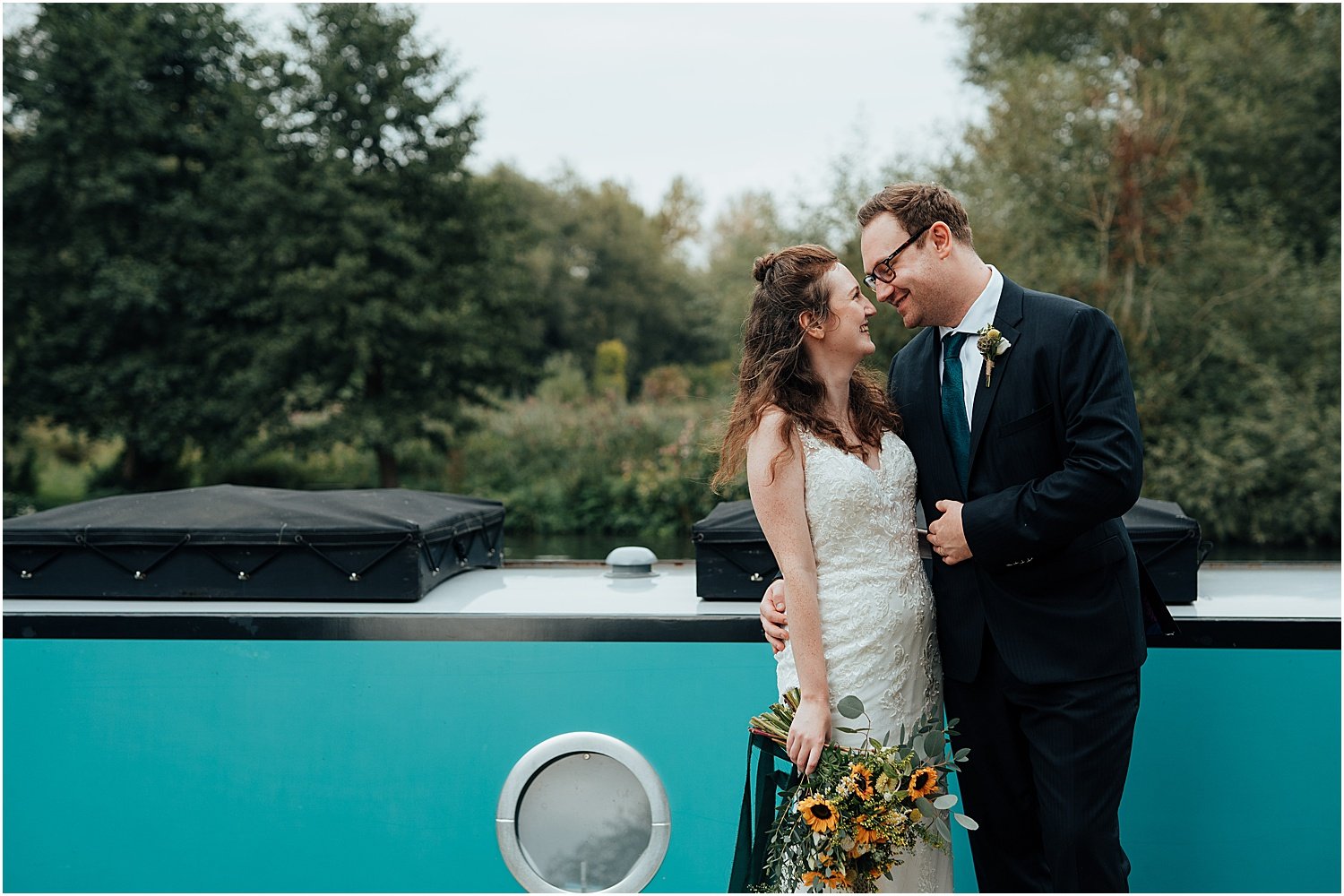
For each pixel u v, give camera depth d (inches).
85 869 101.2
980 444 82.4
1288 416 502.0
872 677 81.0
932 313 85.2
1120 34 621.6
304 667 100.3
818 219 558.9
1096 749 79.6
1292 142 586.2
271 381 653.9
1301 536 501.7
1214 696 94.8
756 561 104.4
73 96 703.7
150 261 709.9
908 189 85.0
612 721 98.4
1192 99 574.6
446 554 117.5
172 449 698.8
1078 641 80.4
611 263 1277.1
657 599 108.2
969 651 85.1
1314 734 93.8
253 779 100.6
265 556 106.4
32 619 101.7
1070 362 79.4
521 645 99.0
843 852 77.9
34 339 707.4
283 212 658.2
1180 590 100.2
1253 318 525.7
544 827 99.1
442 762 99.5
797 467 81.0
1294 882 94.1
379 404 674.2
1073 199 544.4
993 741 86.0
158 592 107.0
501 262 707.4
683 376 784.3
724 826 97.2
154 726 101.0
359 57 677.9
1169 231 537.0
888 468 84.6
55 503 700.0
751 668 97.0
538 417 658.2
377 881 99.7
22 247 692.1
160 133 709.9
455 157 685.3
